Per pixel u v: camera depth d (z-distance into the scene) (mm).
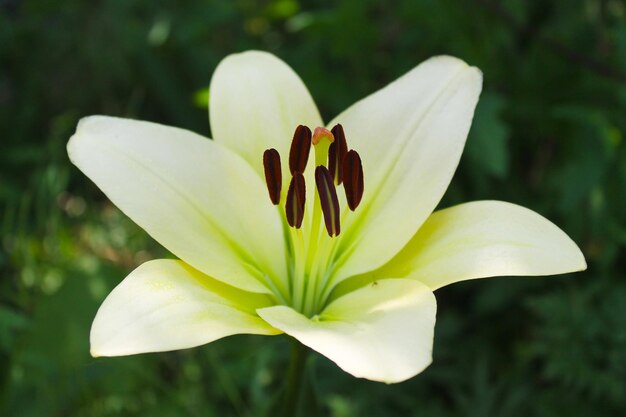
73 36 765
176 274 410
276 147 457
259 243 440
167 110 801
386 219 435
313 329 388
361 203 443
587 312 576
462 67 449
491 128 576
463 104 442
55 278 617
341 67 739
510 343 626
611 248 596
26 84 785
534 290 619
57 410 566
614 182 613
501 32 659
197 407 584
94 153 424
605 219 604
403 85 456
